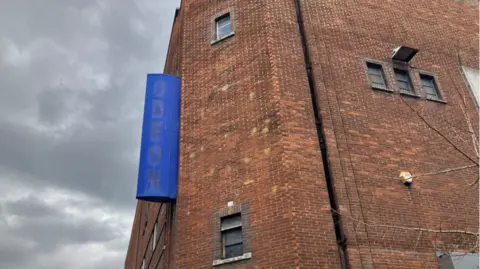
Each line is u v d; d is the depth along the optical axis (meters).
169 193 13.45
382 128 13.78
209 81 14.89
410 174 12.84
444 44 17.91
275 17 14.92
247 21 15.28
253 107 13.20
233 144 12.96
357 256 10.66
